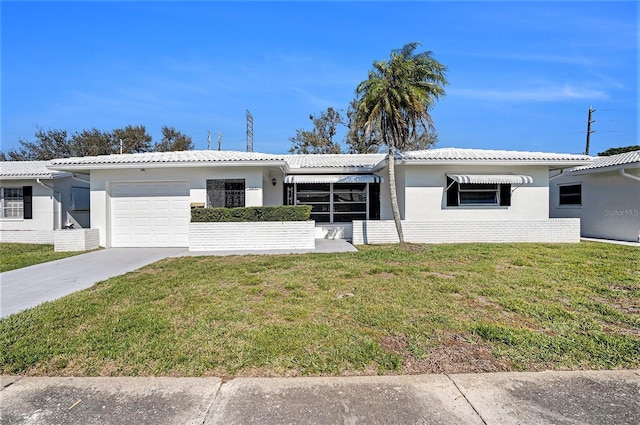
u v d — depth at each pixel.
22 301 7.39
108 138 48.09
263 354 4.70
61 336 5.34
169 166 15.00
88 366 4.47
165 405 3.66
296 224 14.63
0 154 46.38
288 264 10.64
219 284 8.36
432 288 7.86
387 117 14.11
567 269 9.76
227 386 3.99
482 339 5.18
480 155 18.08
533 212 17.73
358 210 19.53
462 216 17.45
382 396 3.78
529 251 12.95
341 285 8.14
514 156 17.80
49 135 46.81
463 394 3.82
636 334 5.40
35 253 14.55
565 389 3.92
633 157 17.36
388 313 6.21
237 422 3.37
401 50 13.77
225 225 14.47
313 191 19.47
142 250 14.92
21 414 3.54
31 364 4.54
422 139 38.66
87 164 15.00
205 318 6.02
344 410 3.55
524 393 3.84
